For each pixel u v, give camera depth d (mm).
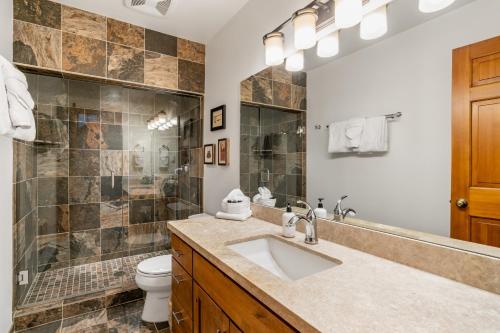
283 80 1521
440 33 837
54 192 2475
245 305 810
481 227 753
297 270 1124
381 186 1020
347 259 957
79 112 2619
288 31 1478
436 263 830
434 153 859
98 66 1990
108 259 2779
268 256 1282
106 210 2789
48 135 2422
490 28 726
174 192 3182
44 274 2355
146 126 3014
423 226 889
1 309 1471
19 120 1278
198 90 2479
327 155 1254
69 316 1846
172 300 1497
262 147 1709
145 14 2004
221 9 1936
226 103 2133
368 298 673
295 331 618
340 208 1183
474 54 760
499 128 712
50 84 2324
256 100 1762
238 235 1282
